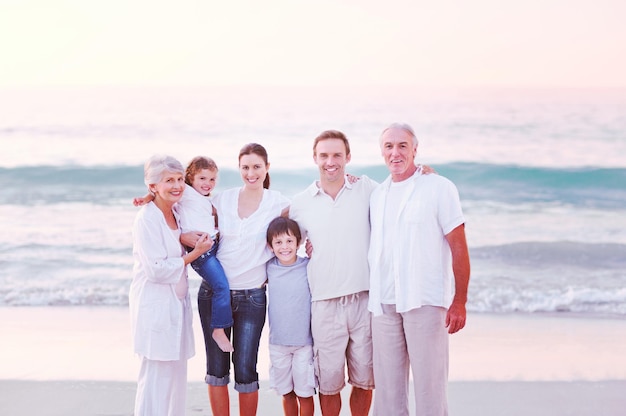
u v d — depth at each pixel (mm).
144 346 4148
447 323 4176
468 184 17812
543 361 6453
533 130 21188
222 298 4348
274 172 18203
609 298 9250
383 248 4254
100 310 8742
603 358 6559
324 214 4453
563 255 12156
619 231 13812
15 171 18203
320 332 4492
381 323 4309
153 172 4098
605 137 20359
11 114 22453
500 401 5414
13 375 6016
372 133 22516
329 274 4426
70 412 5191
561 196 16672
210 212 4441
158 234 4125
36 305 9086
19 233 13719
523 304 9000
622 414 5156
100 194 17125
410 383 5926
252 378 4473
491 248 12617
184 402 4395
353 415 4730
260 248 4477
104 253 12398
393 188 4293
